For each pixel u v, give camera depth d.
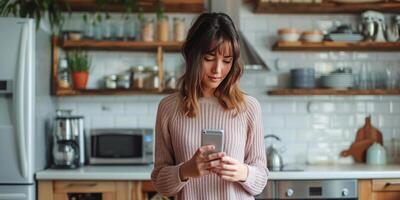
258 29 3.82
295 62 3.82
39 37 3.27
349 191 3.11
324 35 3.63
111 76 3.65
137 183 3.13
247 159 1.70
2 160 3.04
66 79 3.60
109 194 3.13
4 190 3.04
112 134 3.58
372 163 3.71
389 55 3.84
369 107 3.83
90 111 3.78
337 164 3.72
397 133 3.83
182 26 3.65
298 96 3.82
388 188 3.14
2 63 3.05
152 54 3.81
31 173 3.06
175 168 1.56
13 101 3.05
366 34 3.62
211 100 1.66
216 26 1.52
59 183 3.13
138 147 3.57
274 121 3.81
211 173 1.59
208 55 1.54
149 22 3.61
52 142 3.58
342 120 3.82
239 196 1.61
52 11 3.48
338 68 3.74
